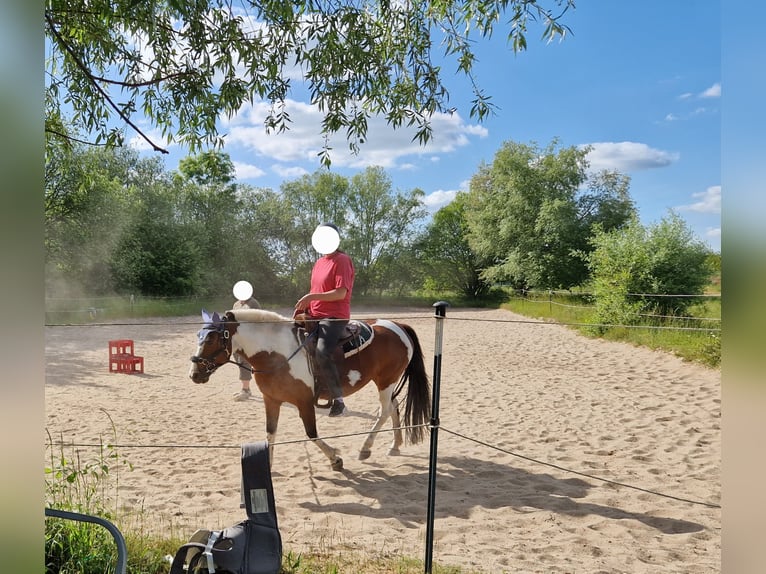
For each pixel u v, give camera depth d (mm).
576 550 3857
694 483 5125
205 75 4293
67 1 3816
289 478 5402
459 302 38219
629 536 4105
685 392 8672
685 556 3793
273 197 38719
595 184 33531
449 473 5535
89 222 26859
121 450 6180
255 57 4453
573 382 9812
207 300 32344
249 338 5152
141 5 3771
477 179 37219
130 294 29531
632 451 6055
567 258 31609
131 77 4566
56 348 14961
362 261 39969
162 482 5176
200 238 33406
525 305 28422
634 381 9656
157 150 3506
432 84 4859
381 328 5895
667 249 15094
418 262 40531
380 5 4738
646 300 14852
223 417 7793
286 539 3943
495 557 3717
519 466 5691
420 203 40844
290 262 38219
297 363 5246
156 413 8016
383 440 6746
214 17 4320
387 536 4051
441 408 8164
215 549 2707
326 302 5422
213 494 4879
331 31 4406
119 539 1880
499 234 34031
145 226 31016
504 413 7781
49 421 7473
